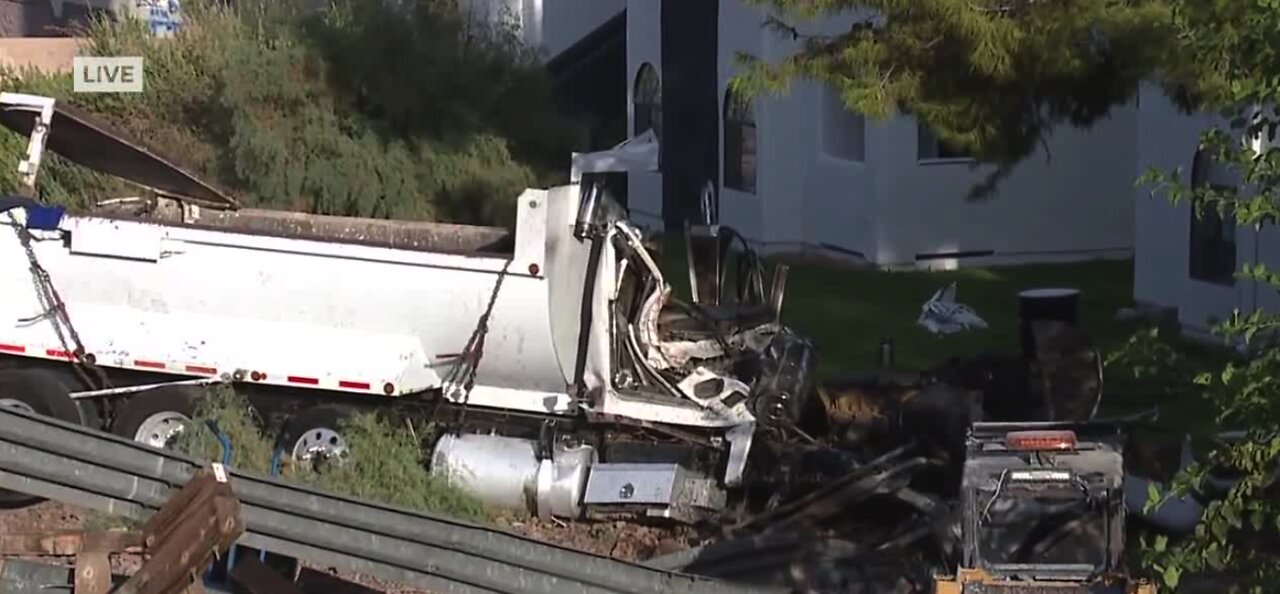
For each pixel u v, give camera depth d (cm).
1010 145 2481
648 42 5962
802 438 2681
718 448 2622
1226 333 1477
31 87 4156
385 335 2650
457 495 2553
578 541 2559
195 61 4069
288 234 2723
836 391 2989
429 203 3872
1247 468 1476
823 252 5366
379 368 2622
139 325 2698
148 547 1695
